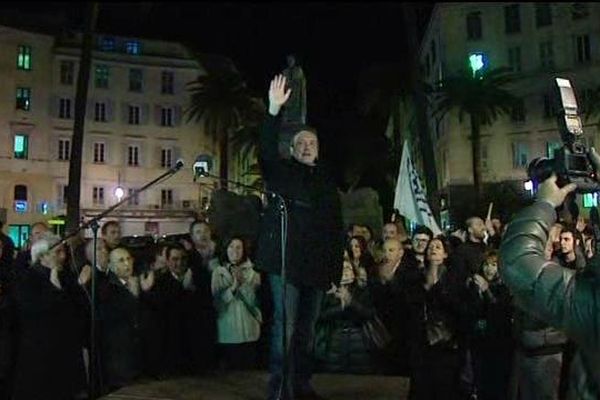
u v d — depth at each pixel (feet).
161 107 182.50
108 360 24.04
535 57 159.02
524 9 161.17
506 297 19.34
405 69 139.54
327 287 16.40
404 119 162.30
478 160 140.97
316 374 21.74
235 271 26.66
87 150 171.83
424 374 18.65
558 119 8.04
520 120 161.07
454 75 160.35
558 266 7.25
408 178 34.65
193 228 29.04
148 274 26.61
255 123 156.04
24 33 152.87
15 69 151.94
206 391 18.95
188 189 182.60
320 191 16.72
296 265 15.96
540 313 7.21
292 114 17.44
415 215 34.06
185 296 26.76
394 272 23.06
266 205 17.04
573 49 151.64
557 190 7.77
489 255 20.10
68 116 162.50
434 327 18.83
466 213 145.18
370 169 168.35
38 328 21.24
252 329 26.13
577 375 7.22
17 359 21.11
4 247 25.84
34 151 154.20
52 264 21.94
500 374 19.34
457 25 168.66
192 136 184.65
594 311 6.81
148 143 180.45
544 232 7.55
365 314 23.75
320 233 16.37
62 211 158.81
